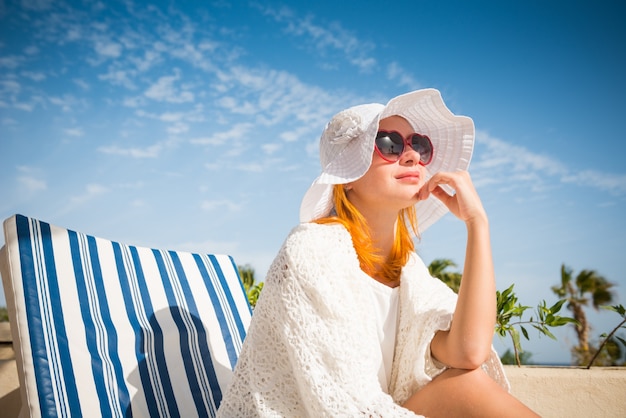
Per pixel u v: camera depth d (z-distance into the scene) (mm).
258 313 1633
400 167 1753
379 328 1731
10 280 1838
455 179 1746
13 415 2705
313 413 1444
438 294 1761
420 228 2119
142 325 2092
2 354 2949
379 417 1395
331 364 1468
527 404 2811
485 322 1514
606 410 2736
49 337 1781
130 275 2217
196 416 2025
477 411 1414
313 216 1909
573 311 56688
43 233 2000
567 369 3041
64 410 1669
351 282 1634
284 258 1606
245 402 1605
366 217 1842
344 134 1772
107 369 1863
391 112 1809
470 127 2020
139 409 1877
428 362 1646
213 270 2617
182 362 2133
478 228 1660
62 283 1944
